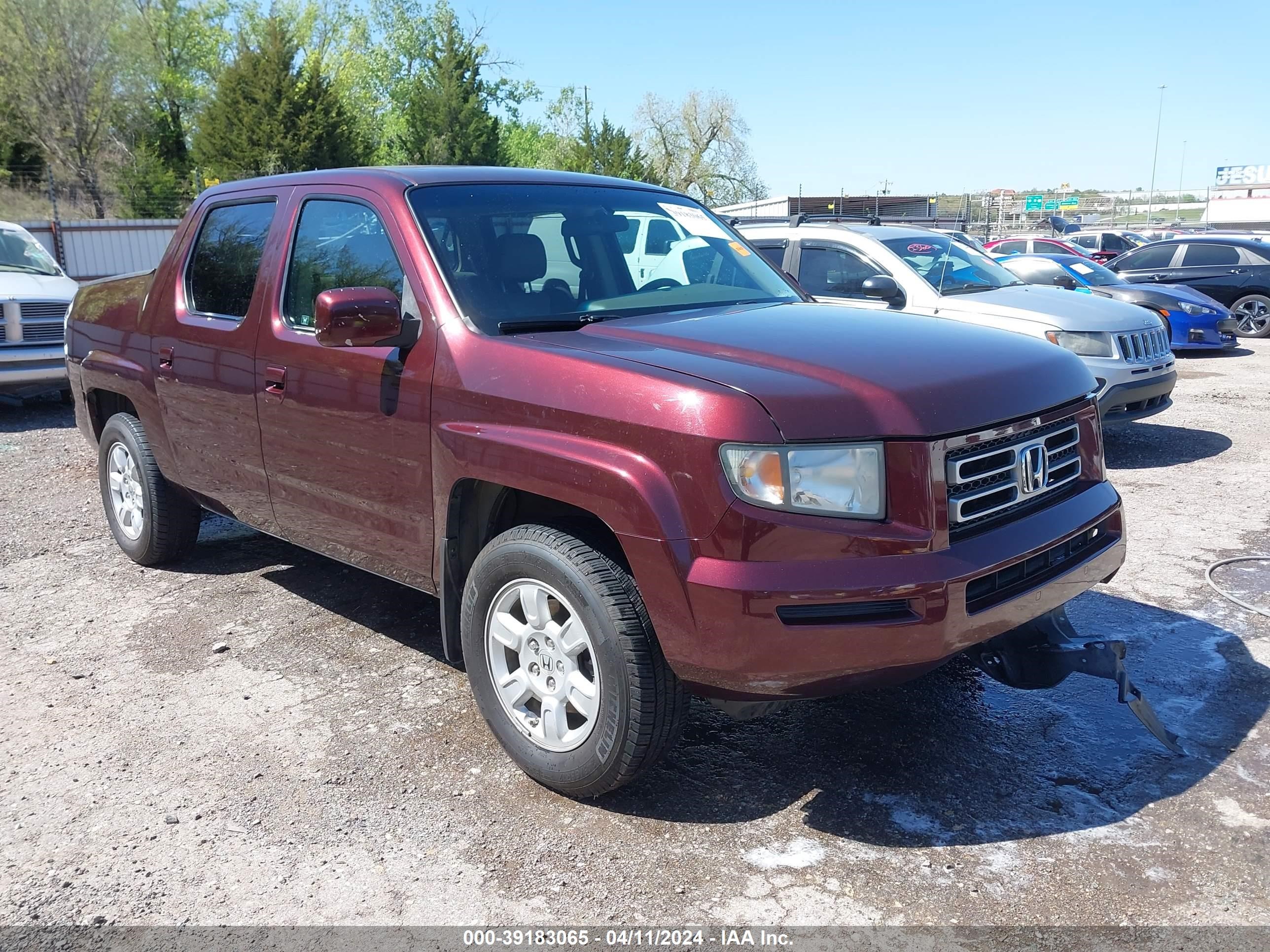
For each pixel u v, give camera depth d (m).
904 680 2.78
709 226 4.49
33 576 5.29
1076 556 3.19
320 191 4.02
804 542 2.62
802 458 2.64
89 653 4.30
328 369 3.68
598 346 3.10
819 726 3.59
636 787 3.21
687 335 3.19
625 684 2.83
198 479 4.65
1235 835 2.89
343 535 3.84
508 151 63.12
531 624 3.12
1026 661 3.30
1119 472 7.39
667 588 2.70
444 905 2.66
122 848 2.93
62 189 42.59
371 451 3.56
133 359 4.93
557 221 3.86
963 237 8.91
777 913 2.60
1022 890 2.67
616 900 2.66
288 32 49.62
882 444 2.70
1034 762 3.32
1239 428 8.99
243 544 5.79
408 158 56.12
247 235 4.36
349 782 3.26
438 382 3.28
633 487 2.73
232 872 2.81
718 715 3.69
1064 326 7.31
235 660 4.21
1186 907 2.58
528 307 3.46
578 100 65.25
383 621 4.61
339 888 2.74
